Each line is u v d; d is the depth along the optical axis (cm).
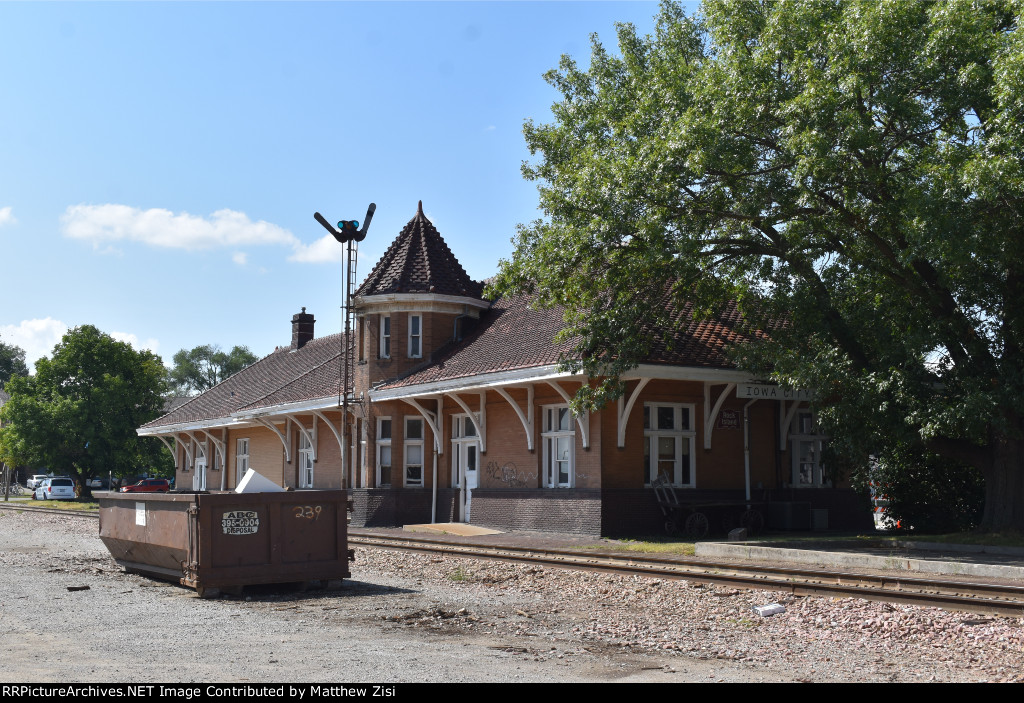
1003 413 1775
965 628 988
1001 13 1703
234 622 1070
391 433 2947
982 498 2319
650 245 1880
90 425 5672
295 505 1354
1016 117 1499
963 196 1541
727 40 1861
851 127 1578
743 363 2095
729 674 796
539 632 1009
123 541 1531
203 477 4506
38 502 5609
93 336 5838
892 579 1301
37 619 1090
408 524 2870
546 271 2027
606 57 2167
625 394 2302
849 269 1991
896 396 1786
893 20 1580
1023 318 1786
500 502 2550
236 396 4278
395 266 3034
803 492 2561
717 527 2372
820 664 842
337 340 3934
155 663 819
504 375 2405
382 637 968
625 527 2272
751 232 2009
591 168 1903
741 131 1773
